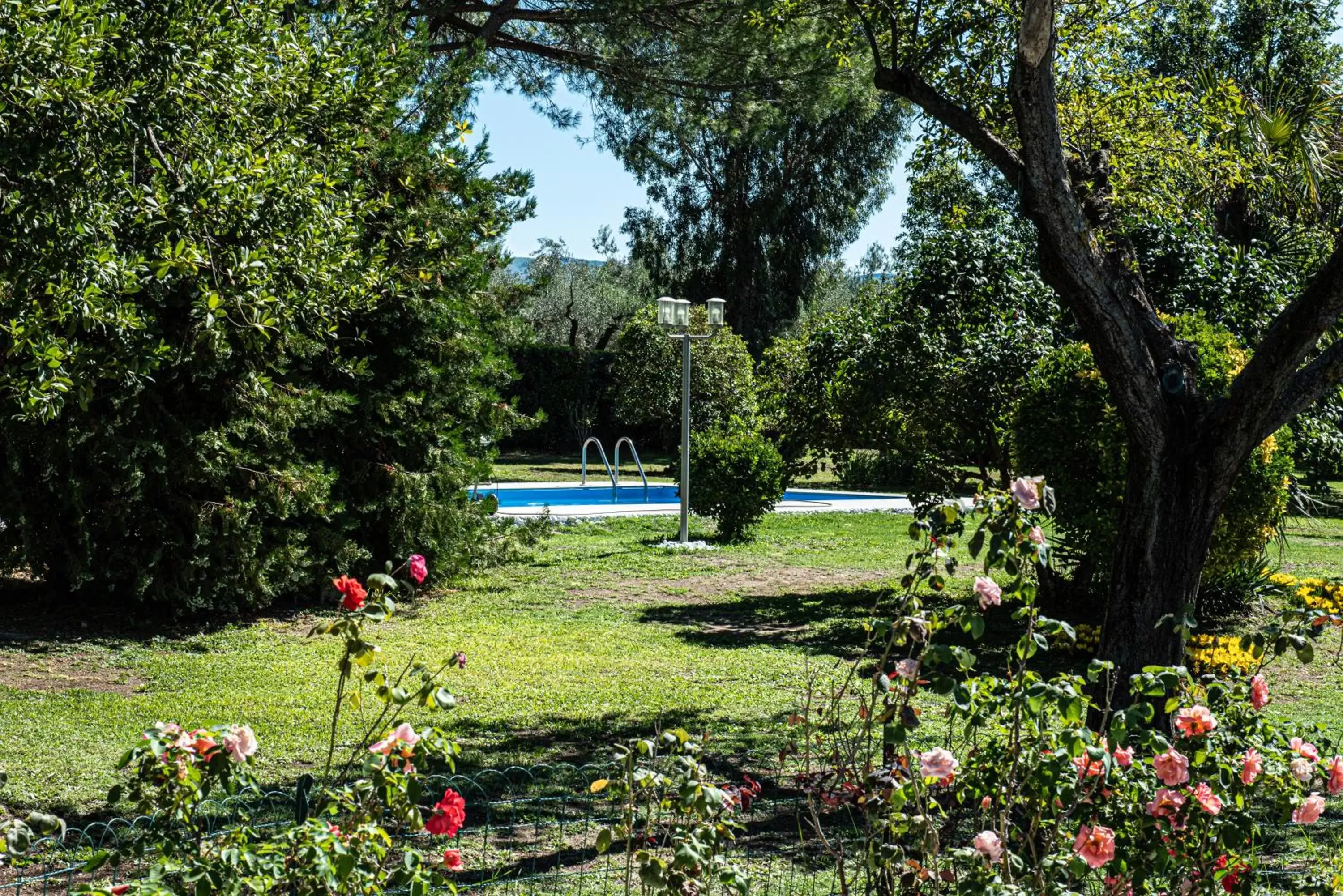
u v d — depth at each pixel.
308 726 7.05
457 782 5.95
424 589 12.46
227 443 10.14
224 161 5.25
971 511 3.36
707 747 6.68
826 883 4.58
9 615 10.27
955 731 6.60
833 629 10.88
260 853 2.59
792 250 35.56
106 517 9.72
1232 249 11.82
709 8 19.27
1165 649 6.02
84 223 4.80
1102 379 9.76
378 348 11.62
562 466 30.17
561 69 21.39
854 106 31.52
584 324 41.22
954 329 11.95
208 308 5.30
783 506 21.62
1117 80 8.56
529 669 8.87
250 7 5.93
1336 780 3.21
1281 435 9.89
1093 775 3.15
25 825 2.71
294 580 11.03
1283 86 7.09
